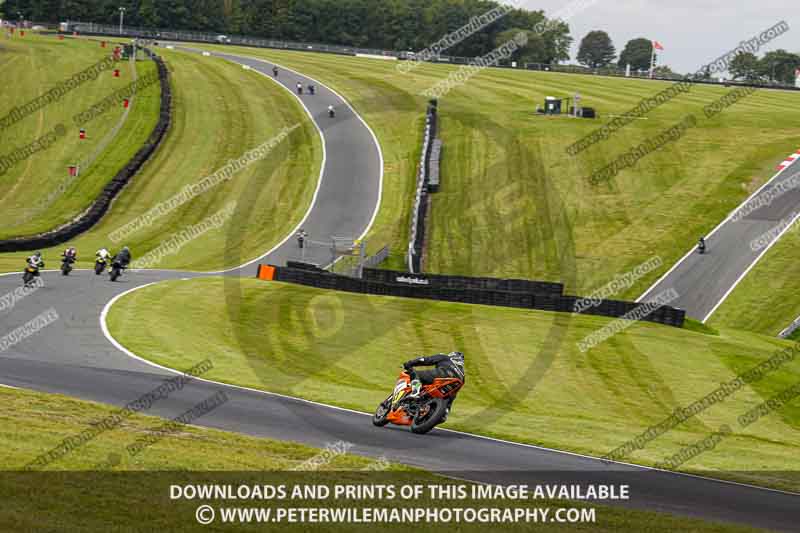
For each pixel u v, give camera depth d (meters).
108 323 43.91
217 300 56.53
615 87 197.75
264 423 25.25
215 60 199.50
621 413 39.19
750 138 131.75
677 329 60.09
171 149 122.06
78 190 103.62
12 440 18.56
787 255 88.50
